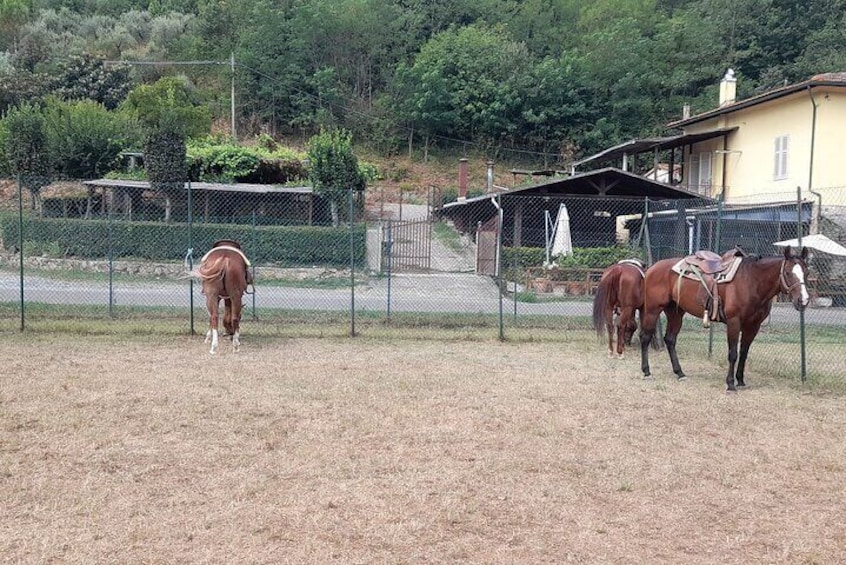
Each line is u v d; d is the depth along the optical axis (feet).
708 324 36.17
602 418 29.32
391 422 27.89
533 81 252.01
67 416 27.48
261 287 77.97
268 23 262.47
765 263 34.40
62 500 19.56
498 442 25.67
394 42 285.23
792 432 27.96
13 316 51.62
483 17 297.94
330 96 259.19
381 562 16.49
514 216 96.58
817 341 51.42
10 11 260.62
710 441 26.58
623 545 17.76
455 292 78.64
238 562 16.33
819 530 18.97
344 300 69.62
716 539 18.29
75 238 87.56
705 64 236.22
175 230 87.97
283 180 120.67
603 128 240.12
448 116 249.14
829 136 85.61
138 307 56.80
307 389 33.04
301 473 22.15
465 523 18.79
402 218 148.15
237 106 254.06
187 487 20.83
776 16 226.99
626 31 245.65
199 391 32.14
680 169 125.59
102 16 298.35
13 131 112.47
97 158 117.29
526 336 50.47
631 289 41.81
